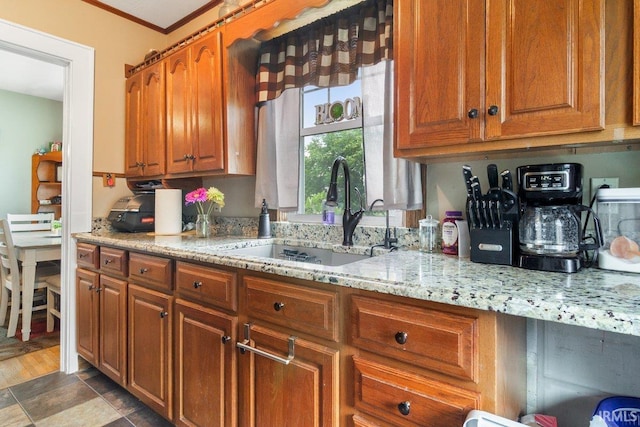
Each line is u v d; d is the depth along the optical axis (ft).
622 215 3.30
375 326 3.04
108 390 6.59
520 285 2.72
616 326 2.05
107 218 7.84
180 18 8.34
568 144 3.10
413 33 3.81
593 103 2.83
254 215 7.26
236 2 6.34
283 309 3.71
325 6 4.73
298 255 5.73
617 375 3.34
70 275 7.34
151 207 7.75
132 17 8.23
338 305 3.32
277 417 3.77
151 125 7.47
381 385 3.00
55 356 8.07
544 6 3.03
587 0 2.85
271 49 6.24
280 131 6.32
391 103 4.73
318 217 6.31
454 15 3.53
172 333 5.10
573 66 2.91
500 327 2.60
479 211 3.69
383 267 3.51
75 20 7.35
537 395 3.71
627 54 2.72
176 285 5.06
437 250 4.63
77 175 7.41
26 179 15.84
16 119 15.51
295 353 3.62
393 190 4.70
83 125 7.49
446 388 2.69
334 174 5.43
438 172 4.72
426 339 2.76
